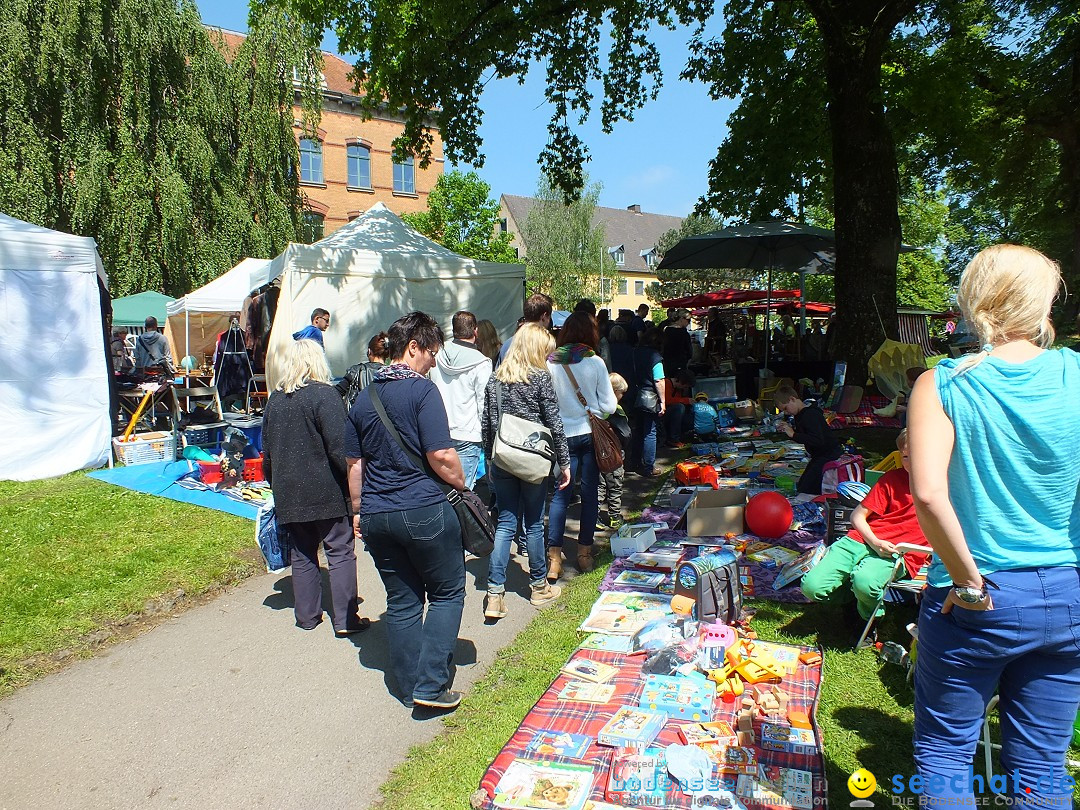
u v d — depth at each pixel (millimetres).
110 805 2715
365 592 4980
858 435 9320
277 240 20922
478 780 2775
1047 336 1831
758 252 13641
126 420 9898
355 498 3623
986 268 1852
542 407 4309
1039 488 1724
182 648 4082
